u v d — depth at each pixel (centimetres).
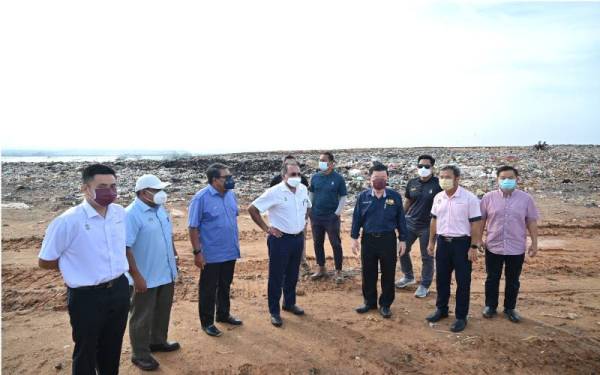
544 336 559
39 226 1130
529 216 597
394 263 615
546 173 2094
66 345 522
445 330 577
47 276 770
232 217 565
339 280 760
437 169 2127
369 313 632
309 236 1115
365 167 2225
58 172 2125
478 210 579
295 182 583
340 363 493
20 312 615
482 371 483
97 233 380
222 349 517
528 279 782
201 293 551
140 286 444
